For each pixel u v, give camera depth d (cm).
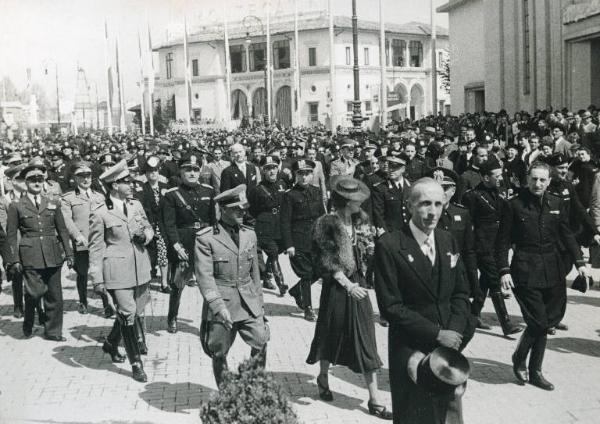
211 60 6234
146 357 729
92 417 549
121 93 4522
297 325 840
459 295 450
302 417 551
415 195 439
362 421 543
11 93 4406
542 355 616
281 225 865
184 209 842
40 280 807
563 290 626
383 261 438
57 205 822
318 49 6041
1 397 598
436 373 400
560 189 845
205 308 568
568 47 2641
